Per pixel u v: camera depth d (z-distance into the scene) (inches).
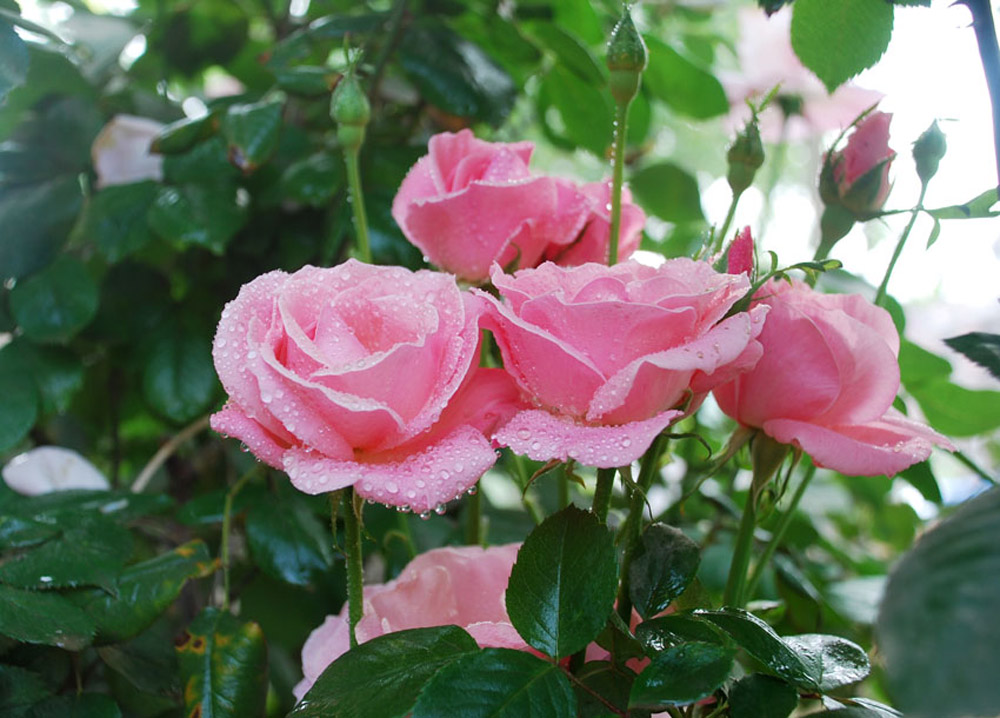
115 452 27.7
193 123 23.3
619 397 13.9
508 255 17.8
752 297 15.7
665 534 16.0
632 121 27.9
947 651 12.1
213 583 25.0
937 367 23.5
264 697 18.5
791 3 17.3
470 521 20.5
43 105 26.2
